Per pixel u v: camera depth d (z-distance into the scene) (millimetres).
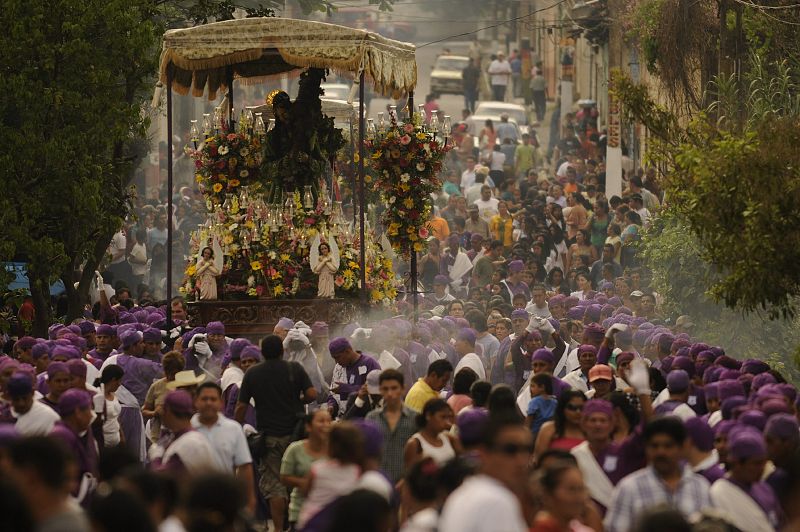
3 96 46281
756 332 45500
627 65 79500
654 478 21734
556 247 66125
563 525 18906
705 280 40188
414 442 25453
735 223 30766
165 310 46750
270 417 31188
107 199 49688
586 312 44844
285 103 44469
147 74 49438
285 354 34531
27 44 45844
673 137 35531
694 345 35812
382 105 124188
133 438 34625
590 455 24375
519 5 128625
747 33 52906
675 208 34469
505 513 16359
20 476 18406
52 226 48656
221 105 47062
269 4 66000
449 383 37281
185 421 26109
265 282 42531
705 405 30078
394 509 23359
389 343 35844
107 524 16734
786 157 30547
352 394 32094
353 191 47281
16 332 48312
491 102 119750
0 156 45812
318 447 27562
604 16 81250
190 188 77250
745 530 21656
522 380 37562
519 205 74875
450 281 59688
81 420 26562
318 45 40281
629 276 54344
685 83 56281
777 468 23156
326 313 42312
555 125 111062
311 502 22250
